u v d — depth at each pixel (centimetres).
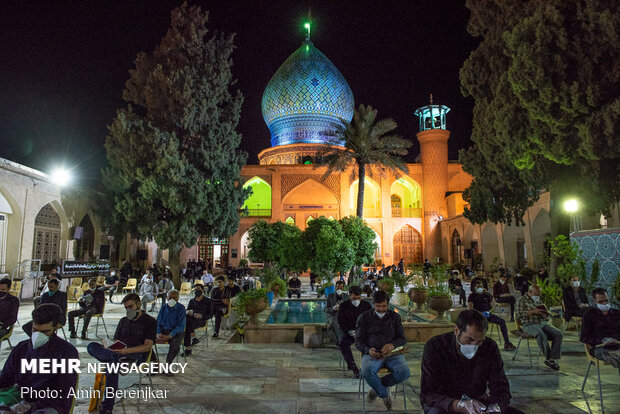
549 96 816
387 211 3112
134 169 1705
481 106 1109
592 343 438
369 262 1369
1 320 561
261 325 743
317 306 1152
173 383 491
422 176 3173
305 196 3109
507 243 2145
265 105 3734
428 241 3048
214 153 1816
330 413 394
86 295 785
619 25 722
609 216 999
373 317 421
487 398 256
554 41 816
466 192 1327
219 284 828
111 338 777
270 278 1371
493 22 1044
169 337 527
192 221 1772
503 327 674
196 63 1800
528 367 558
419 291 891
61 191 1745
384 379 404
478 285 696
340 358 607
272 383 489
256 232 2028
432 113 3291
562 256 964
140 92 1788
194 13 1806
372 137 2036
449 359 257
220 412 398
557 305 906
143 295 1092
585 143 784
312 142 3509
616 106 728
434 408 254
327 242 1185
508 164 1059
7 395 257
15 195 1497
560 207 1017
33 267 1538
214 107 1841
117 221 1898
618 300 830
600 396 405
